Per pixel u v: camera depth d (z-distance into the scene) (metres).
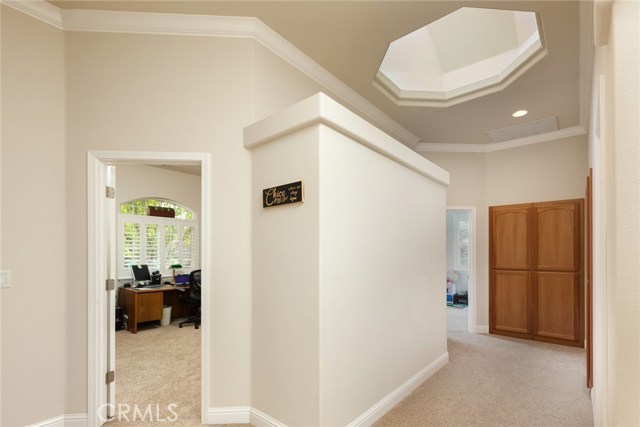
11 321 2.23
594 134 2.71
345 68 3.28
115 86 2.50
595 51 2.39
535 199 4.95
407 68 3.93
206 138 2.55
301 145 2.20
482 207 5.36
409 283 3.12
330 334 2.11
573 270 4.49
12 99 2.29
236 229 2.53
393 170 2.93
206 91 2.58
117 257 5.83
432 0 2.42
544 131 4.80
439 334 3.70
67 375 2.38
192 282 5.55
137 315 5.17
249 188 2.57
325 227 2.10
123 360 3.89
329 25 2.67
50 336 2.34
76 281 2.42
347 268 2.29
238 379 2.46
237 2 2.40
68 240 2.42
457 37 3.53
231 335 2.48
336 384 2.14
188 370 3.56
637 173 0.82
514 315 4.93
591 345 2.86
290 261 2.22
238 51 2.62
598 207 2.24
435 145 5.41
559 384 3.21
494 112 4.20
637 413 0.80
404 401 2.84
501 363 3.79
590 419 2.56
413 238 3.23
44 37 2.41
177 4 2.41
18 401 2.23
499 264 5.11
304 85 3.14
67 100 2.46
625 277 0.83
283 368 2.23
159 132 2.52
